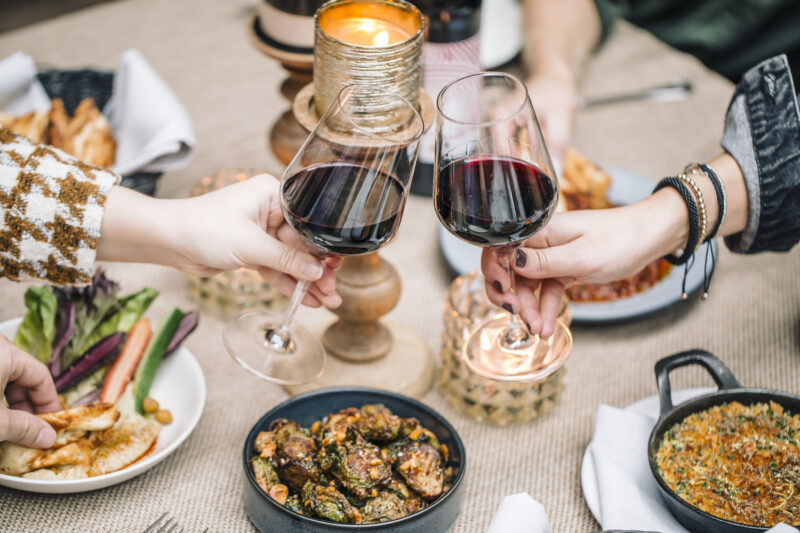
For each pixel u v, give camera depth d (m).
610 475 0.99
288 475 0.94
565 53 1.77
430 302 1.35
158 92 1.46
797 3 2.00
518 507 0.87
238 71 1.84
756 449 0.97
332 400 1.05
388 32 1.02
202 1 2.09
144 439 1.04
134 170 1.33
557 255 1.02
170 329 1.13
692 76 1.82
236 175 1.28
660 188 1.13
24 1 3.60
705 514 0.87
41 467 0.96
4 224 1.05
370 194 0.84
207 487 1.03
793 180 1.11
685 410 0.99
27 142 1.08
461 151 0.83
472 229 0.86
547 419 1.15
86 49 1.86
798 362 1.22
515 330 1.05
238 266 1.07
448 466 0.99
